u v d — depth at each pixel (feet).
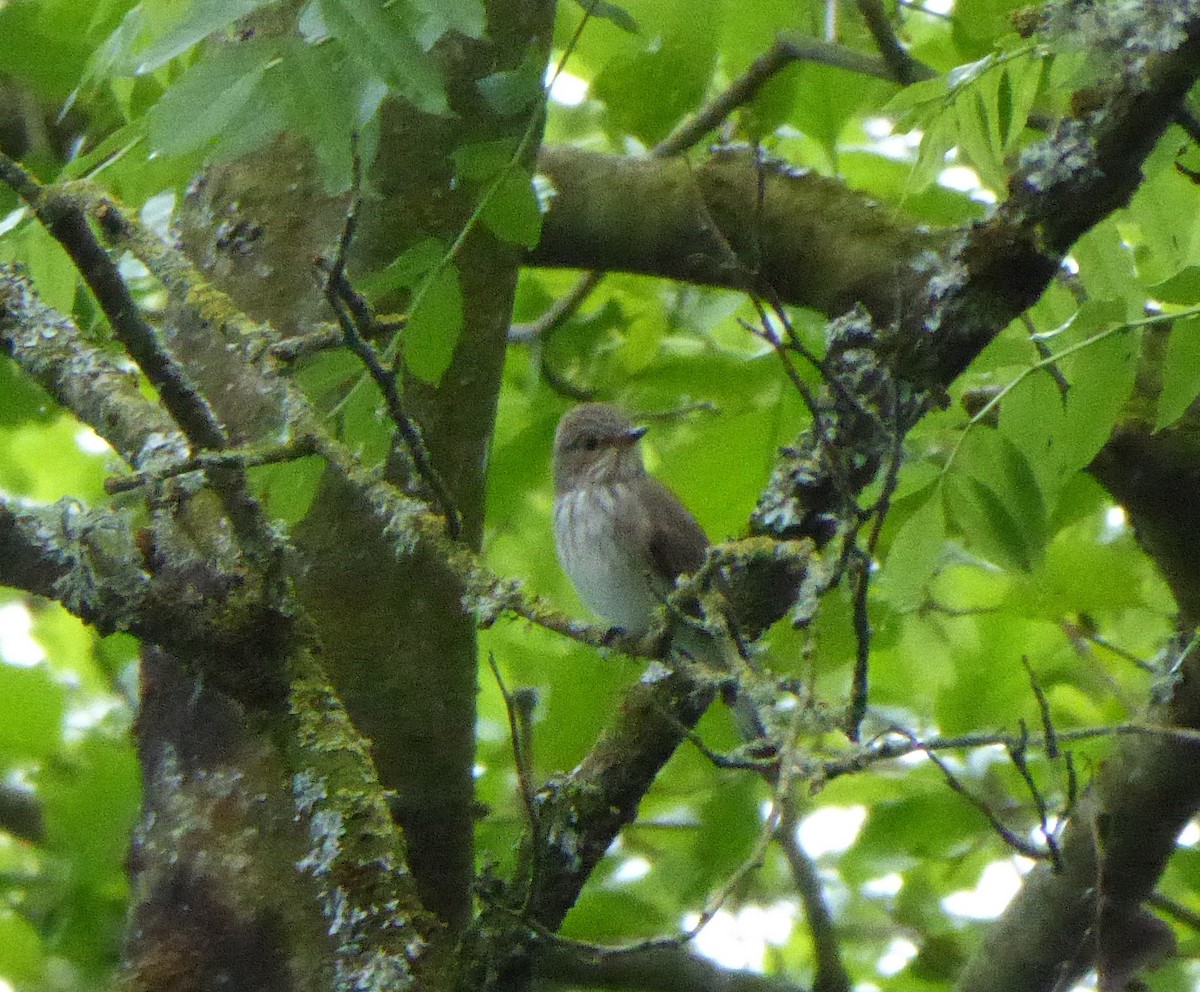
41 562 18.56
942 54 37.42
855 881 37.70
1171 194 25.03
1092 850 30.53
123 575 18.72
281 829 22.76
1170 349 21.21
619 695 30.63
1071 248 23.26
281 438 23.77
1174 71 20.90
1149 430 28.76
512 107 20.65
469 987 22.48
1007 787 35.81
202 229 26.40
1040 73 24.71
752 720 30.22
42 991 32.50
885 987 37.50
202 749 23.39
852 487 22.80
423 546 19.74
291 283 25.61
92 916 29.78
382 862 18.34
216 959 22.47
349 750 19.10
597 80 30.71
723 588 21.47
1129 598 33.45
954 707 34.35
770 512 23.49
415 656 24.81
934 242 31.30
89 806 30.22
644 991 31.94
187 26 16.07
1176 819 29.78
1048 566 33.35
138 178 21.62
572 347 40.88
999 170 25.50
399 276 20.16
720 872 32.60
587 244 33.50
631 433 38.63
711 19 30.07
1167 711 29.25
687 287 40.32
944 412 24.80
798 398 32.53
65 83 30.45
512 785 35.40
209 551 20.48
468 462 26.12
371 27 15.98
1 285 21.83
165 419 20.34
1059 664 36.09
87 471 44.32
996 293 22.62
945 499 24.86
